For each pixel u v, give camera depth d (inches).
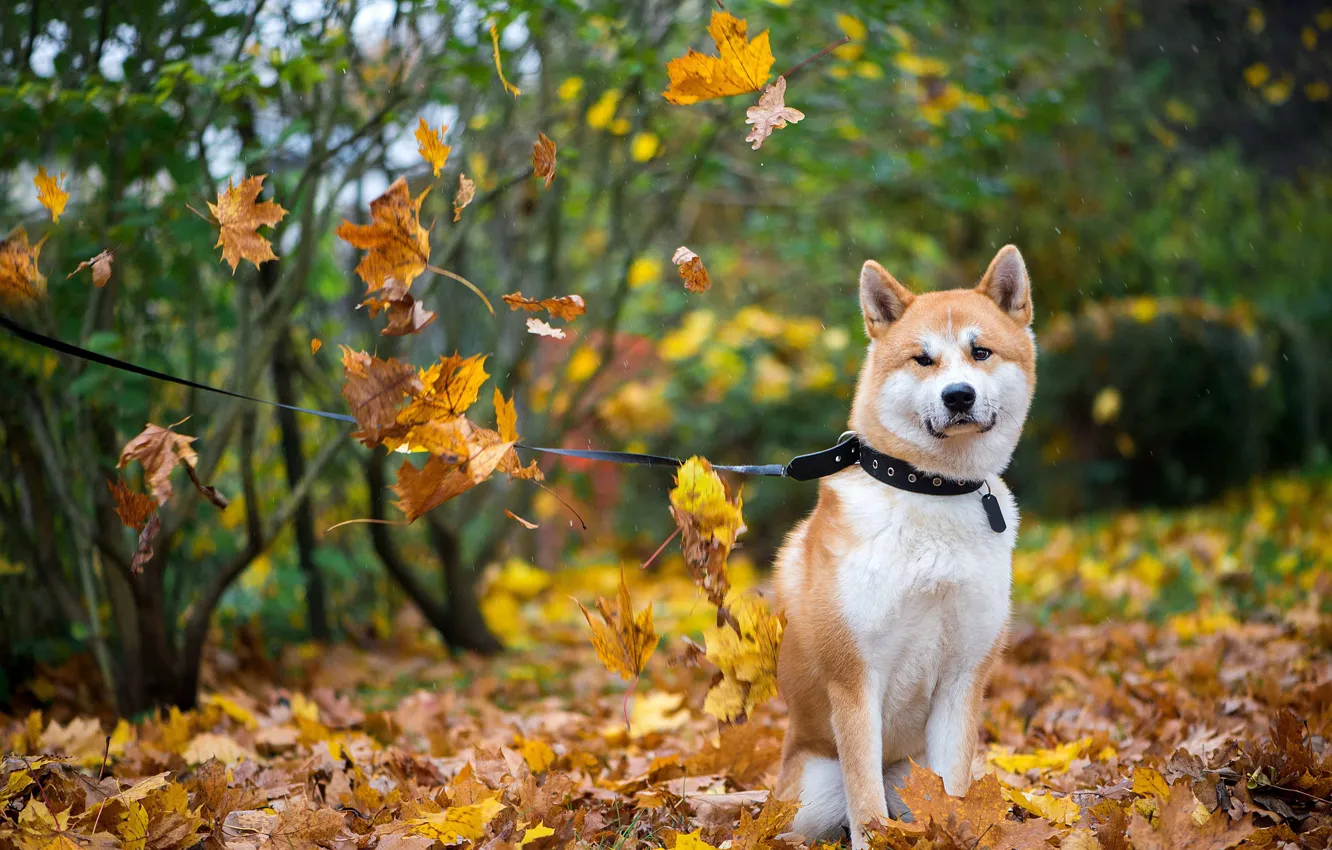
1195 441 474.3
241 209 113.6
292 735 187.8
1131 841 110.1
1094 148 422.6
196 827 115.5
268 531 223.8
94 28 217.2
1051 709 203.2
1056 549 395.5
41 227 216.4
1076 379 470.0
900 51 254.5
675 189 297.3
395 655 299.6
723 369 386.9
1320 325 561.0
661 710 214.5
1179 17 489.4
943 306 140.9
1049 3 385.1
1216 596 292.8
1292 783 124.0
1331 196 525.3
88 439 209.9
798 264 452.1
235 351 245.8
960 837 112.9
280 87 215.0
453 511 301.0
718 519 121.5
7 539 238.5
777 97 113.5
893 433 137.2
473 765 152.3
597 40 252.8
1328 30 506.6
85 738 180.7
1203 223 501.0
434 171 110.7
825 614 133.7
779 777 145.6
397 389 109.0
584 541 468.4
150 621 211.2
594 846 129.3
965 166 303.1
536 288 354.6
